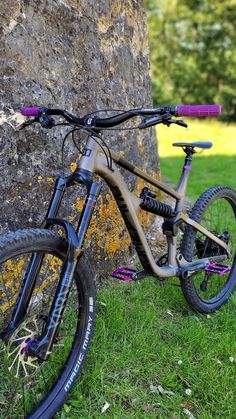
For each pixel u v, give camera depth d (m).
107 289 2.66
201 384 2.00
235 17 15.12
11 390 1.82
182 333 2.30
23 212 2.19
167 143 10.12
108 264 2.81
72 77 2.48
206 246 2.60
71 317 2.16
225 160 8.08
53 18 2.33
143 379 2.01
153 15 15.76
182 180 2.45
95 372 1.96
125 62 3.07
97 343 2.14
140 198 2.13
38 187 2.26
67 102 2.44
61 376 1.85
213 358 2.17
